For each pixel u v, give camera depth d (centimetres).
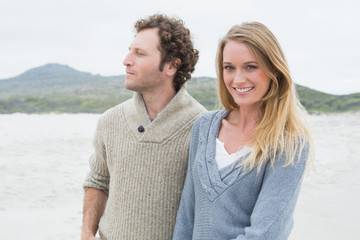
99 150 211
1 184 672
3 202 579
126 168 194
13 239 448
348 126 1806
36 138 1258
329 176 774
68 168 823
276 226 139
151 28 191
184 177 193
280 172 146
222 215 155
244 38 152
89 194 216
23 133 1373
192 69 204
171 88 198
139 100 199
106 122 206
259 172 151
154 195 190
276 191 143
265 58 152
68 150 1052
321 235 464
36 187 667
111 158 202
